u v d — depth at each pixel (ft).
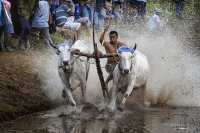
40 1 58.65
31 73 49.06
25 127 36.91
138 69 43.50
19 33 58.59
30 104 42.29
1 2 51.62
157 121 39.29
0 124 37.58
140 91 45.73
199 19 96.37
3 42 56.18
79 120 39.45
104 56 42.39
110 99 43.21
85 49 44.78
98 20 70.59
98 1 70.85
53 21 62.13
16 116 39.78
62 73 42.32
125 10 80.64
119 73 41.73
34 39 60.95
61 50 41.70
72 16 62.80
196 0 104.01
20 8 57.06
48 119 39.58
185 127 37.29
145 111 43.21
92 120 39.47
